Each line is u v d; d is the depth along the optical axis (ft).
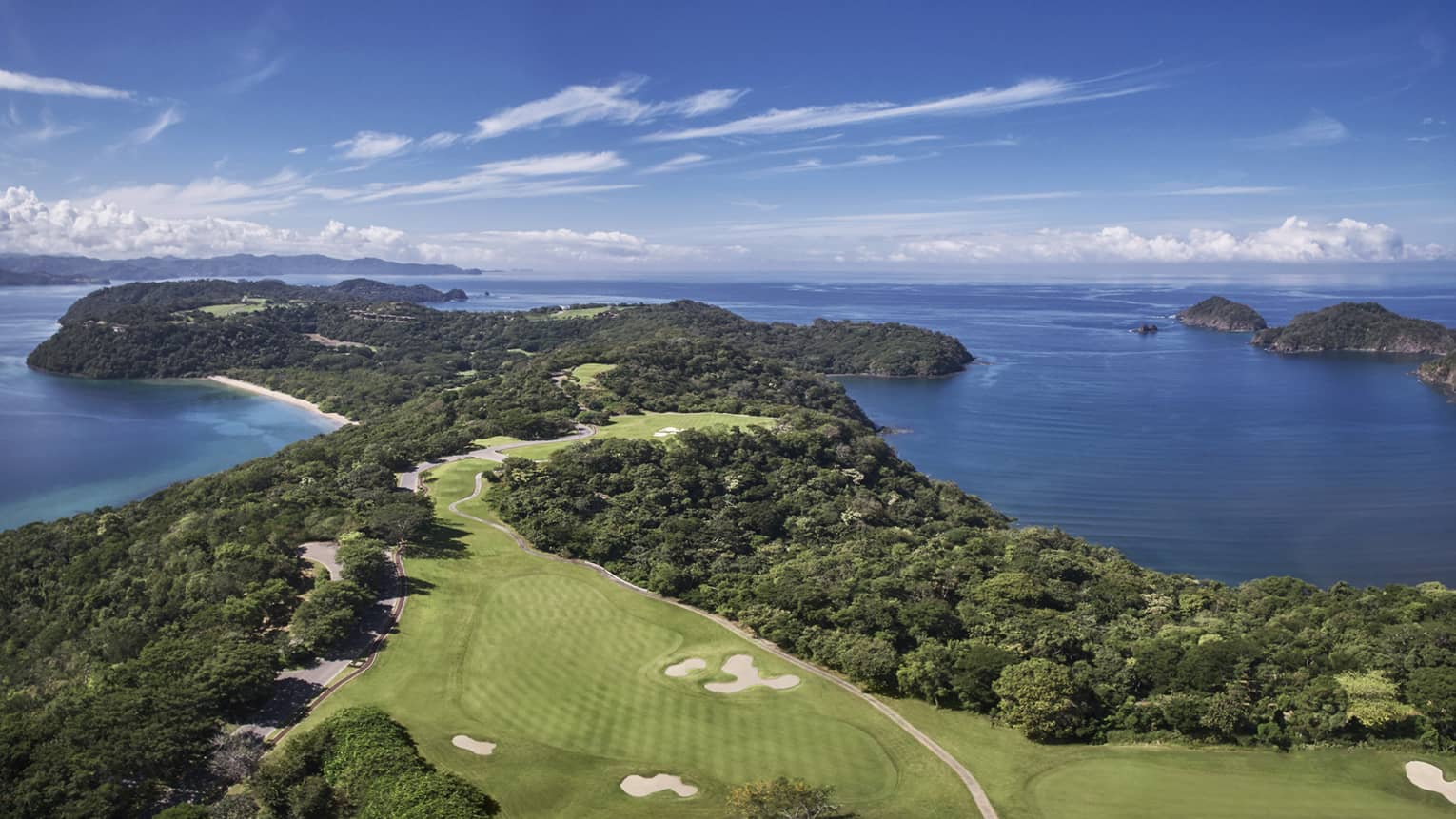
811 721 224.53
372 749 192.24
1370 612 295.28
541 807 184.75
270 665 227.81
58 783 172.76
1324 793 191.62
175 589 287.69
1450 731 209.26
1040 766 204.44
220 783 186.91
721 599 302.66
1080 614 300.61
